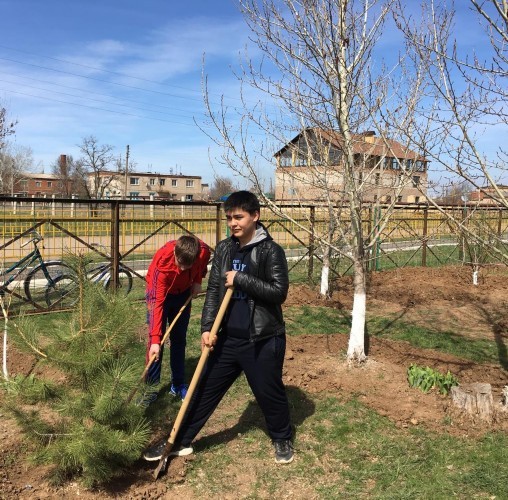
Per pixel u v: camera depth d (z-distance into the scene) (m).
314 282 9.66
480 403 3.99
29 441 3.04
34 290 7.35
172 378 4.34
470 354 5.85
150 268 3.77
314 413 4.15
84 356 2.94
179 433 3.40
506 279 10.80
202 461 3.48
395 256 14.59
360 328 4.93
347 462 3.50
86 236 9.59
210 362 3.36
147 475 3.28
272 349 3.27
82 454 2.82
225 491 3.18
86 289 3.10
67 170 62.94
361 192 4.82
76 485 3.11
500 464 3.42
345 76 4.55
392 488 3.20
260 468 3.42
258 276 3.20
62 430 3.05
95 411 2.86
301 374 4.85
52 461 2.97
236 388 4.65
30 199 6.23
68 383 3.08
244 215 3.17
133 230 11.22
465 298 8.91
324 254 8.41
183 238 3.69
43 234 8.95
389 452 3.60
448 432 3.83
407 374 4.71
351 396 4.42
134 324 3.14
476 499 3.08
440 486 3.21
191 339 6.06
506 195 4.02
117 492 3.08
